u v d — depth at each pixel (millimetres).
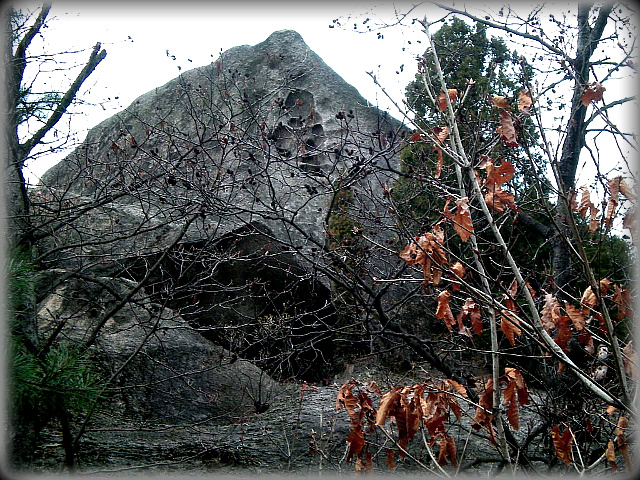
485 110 6316
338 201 7602
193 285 6336
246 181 6227
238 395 7398
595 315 4094
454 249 6566
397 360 8016
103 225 8266
